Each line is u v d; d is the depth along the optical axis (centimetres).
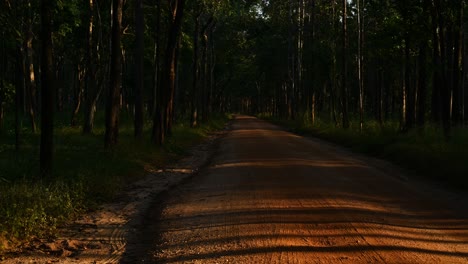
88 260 614
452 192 1050
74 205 913
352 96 6306
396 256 578
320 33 4522
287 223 739
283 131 4025
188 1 3045
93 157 1462
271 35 5709
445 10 2011
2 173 1100
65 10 2270
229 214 817
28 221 731
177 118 4656
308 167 1442
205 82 4809
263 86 9325
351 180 1195
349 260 561
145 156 1706
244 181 1184
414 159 1481
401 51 2789
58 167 1231
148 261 598
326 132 3156
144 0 2850
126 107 4953
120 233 756
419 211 846
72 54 3800
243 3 3347
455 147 1475
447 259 571
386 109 5444
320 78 4609
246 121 7156
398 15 2606
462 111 2658
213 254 598
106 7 2862
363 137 2341
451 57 2209
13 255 631
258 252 595
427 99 3869
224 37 5106
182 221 796
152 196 1092
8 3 1877
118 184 1180
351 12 4022
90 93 2519
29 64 2389
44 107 1116
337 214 798
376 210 841
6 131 2266
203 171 1482
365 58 4003
